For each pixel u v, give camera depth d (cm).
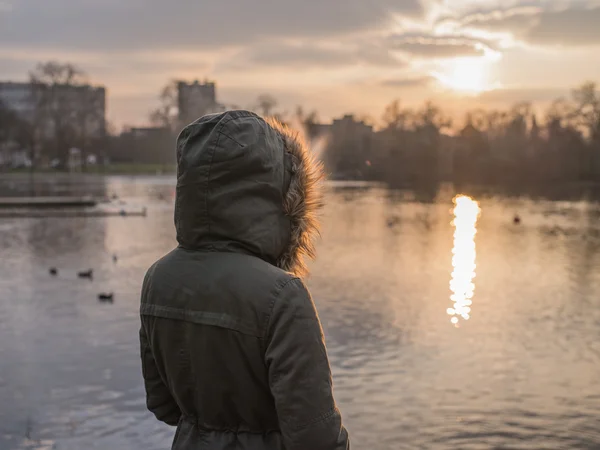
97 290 1991
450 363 1271
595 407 1055
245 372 209
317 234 235
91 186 8350
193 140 221
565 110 11481
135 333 1461
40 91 11931
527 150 11619
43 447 876
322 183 233
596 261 2716
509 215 4959
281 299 205
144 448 881
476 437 941
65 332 1473
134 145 13750
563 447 916
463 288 2072
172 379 222
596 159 11150
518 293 2009
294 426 200
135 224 4050
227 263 214
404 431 954
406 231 3797
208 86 12475
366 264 2566
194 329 214
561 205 6147
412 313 1706
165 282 223
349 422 984
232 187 215
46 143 12000
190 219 219
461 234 3672
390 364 1257
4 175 11069
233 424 216
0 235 3494
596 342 1438
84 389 1096
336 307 1772
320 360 205
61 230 3728
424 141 10994
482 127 11781
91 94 12556
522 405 1059
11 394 1073
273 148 220
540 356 1330
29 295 1908
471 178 11138
